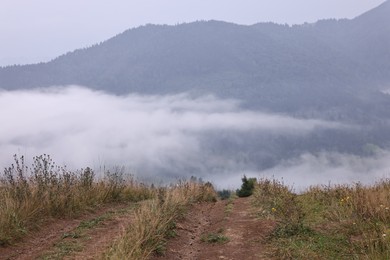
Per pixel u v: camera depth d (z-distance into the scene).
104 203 11.90
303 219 9.17
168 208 9.93
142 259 6.45
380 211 8.51
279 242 7.88
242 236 8.85
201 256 7.68
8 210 8.08
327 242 7.63
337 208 9.64
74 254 7.02
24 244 7.64
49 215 9.24
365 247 6.94
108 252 6.52
